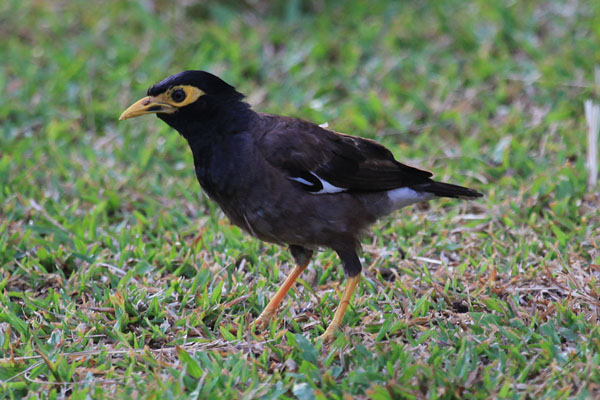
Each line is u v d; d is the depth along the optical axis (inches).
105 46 667.4
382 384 314.5
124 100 593.3
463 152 518.9
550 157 515.5
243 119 363.9
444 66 615.2
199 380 321.1
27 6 730.2
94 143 554.3
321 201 360.5
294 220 360.8
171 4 711.1
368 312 377.7
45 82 621.9
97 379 325.7
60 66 637.3
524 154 507.8
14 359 338.6
